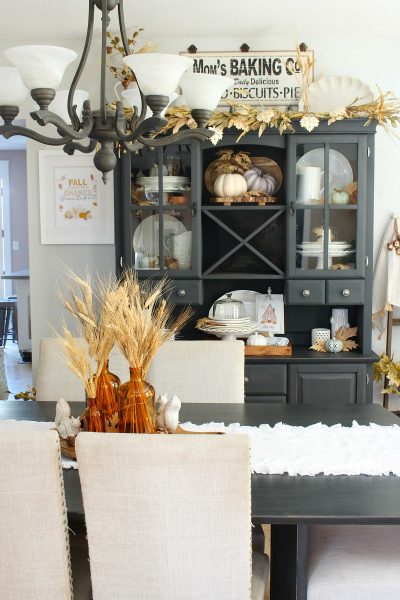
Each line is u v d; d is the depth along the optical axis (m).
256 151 4.06
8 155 9.38
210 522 1.55
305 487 1.86
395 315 4.36
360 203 3.80
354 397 3.85
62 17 3.77
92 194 4.32
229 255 3.96
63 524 1.61
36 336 4.41
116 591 1.61
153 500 1.54
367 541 2.01
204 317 4.25
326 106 4.01
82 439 1.53
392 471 1.95
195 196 3.84
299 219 3.84
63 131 1.98
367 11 3.70
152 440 1.52
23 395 4.38
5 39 4.16
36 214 4.37
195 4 3.59
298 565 1.82
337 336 4.05
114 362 2.89
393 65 4.13
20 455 1.55
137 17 3.78
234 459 1.51
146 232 3.89
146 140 2.07
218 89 2.10
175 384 2.82
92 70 4.19
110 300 1.96
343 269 3.84
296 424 2.40
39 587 1.63
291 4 3.59
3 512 1.59
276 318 4.13
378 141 4.18
